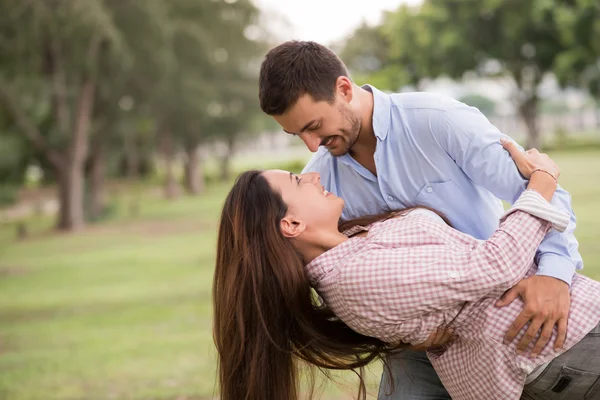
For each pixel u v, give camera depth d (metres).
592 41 29.16
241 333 2.50
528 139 37.69
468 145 2.49
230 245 2.54
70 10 19.53
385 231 2.43
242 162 60.66
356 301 2.33
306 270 2.50
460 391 2.48
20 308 10.06
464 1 33.16
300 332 2.56
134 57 23.22
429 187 2.63
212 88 30.42
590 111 56.09
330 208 2.53
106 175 42.91
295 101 2.44
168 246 16.38
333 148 2.63
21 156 29.47
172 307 8.95
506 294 2.33
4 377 6.31
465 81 37.62
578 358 2.29
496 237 2.29
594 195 14.86
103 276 12.53
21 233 22.44
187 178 39.84
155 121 32.59
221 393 2.59
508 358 2.32
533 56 34.22
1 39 20.86
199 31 27.30
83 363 6.57
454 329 2.40
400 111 2.61
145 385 5.61
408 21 35.91
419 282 2.26
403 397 2.87
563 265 2.32
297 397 2.63
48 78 22.69
